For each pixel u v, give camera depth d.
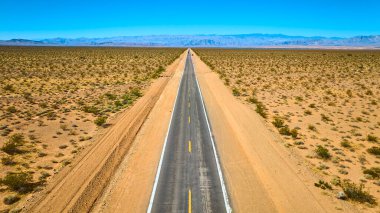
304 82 67.62
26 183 20.50
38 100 45.97
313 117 39.09
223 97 50.47
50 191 19.47
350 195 19.25
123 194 19.41
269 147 27.72
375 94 54.19
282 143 28.84
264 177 21.83
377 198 19.20
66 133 31.14
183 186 20.42
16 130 31.62
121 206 18.09
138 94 51.56
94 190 19.73
